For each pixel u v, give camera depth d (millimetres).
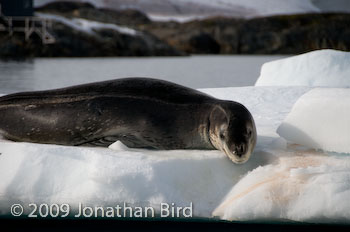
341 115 14266
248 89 27656
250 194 11508
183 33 167125
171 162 12688
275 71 35031
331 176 11508
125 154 13156
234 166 13383
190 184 12547
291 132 15297
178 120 15016
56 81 52219
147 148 15477
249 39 159250
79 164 12750
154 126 15047
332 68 32375
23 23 118375
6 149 13562
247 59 122375
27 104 16297
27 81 51438
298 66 33750
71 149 13266
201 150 14750
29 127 16203
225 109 14289
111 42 129750
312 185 11375
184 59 121625
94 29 130250
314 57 33469
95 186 11984
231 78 59781
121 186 11969
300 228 10820
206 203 12078
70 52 122750
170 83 16156
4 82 49469
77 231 10852
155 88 15719
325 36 144875
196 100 15367
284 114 21297
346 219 10781
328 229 10734
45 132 16047
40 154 13070
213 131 14320
